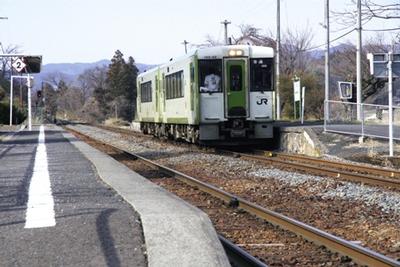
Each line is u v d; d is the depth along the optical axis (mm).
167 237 8281
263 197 14359
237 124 26750
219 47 26641
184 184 17000
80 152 27312
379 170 17719
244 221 11445
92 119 155125
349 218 11398
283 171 18547
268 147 29453
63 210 10953
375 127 28391
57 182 15797
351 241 9375
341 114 37344
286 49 80062
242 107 26719
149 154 27891
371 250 8508
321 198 13766
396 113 34844
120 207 11062
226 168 20547
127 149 32094
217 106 26578
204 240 8117
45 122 110312
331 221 11195
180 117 29531
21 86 122562
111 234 8742
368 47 63625
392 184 14703
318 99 58719
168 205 10906
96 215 10250
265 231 10477
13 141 38125
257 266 7801
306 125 29656
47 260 7449
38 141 37906
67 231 9031
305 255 8750
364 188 14320
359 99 36094
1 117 86688
